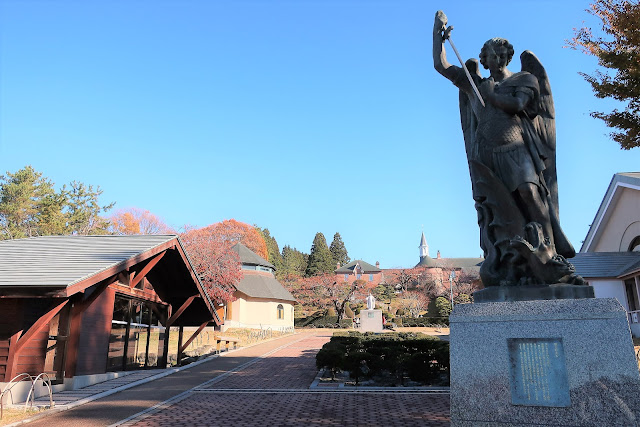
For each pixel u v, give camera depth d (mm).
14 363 10500
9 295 10289
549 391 4734
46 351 11594
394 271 67938
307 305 53312
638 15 10633
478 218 6355
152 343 17969
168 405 9719
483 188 5984
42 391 10977
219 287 32875
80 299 12641
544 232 5703
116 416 8805
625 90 11375
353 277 72812
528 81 5961
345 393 10789
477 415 4969
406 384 12125
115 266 11977
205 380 13555
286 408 9102
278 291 44594
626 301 23047
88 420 8539
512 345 4996
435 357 12156
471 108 6738
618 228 26625
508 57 6289
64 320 12414
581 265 24469
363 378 13180
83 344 12727
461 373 5152
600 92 11836
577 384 4648
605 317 4703
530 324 4969
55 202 42625
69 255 12898
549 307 4977
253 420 8086
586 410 4562
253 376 14242
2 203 42062
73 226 43000
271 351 22516
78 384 12266
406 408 8836
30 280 10406
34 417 8742
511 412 4828
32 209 42875
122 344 15391
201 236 35250
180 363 18609
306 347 24359
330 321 49094
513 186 5750
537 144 5988
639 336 21641
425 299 58594
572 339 4770
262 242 58094
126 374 14805
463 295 53344
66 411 9453
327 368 13633
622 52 11188
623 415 4422
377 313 36125
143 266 15758
